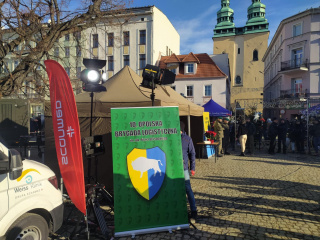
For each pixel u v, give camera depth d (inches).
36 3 261.7
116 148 136.9
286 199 190.9
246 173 278.5
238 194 203.9
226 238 131.0
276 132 432.5
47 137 202.4
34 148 445.4
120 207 133.0
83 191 121.4
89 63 154.8
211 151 407.5
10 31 262.2
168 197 139.3
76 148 119.9
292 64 1159.0
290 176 262.8
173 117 146.2
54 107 123.6
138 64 1140.5
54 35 261.9
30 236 106.0
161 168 140.4
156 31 1161.4
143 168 138.1
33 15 257.9
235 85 2124.8
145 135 141.3
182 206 140.3
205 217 157.9
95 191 142.6
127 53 1146.7
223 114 546.0
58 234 136.3
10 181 98.8
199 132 385.4
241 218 156.2
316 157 397.1
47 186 116.0
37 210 112.2
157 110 144.7
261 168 306.5
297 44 1139.9
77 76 347.9
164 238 131.1
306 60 1092.5
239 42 2149.4
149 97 201.9
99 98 204.7
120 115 140.3
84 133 197.9
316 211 166.4
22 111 451.2
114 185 134.0
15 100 446.0
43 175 115.9
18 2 251.1
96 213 134.2
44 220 111.4
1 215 94.2
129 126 140.1
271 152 434.3
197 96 1162.6
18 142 357.1
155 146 141.6
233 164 334.6
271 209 170.9
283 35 1216.2
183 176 142.8
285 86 1203.9
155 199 137.5
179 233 136.5
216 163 342.6
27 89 281.1
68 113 120.0
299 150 443.2
